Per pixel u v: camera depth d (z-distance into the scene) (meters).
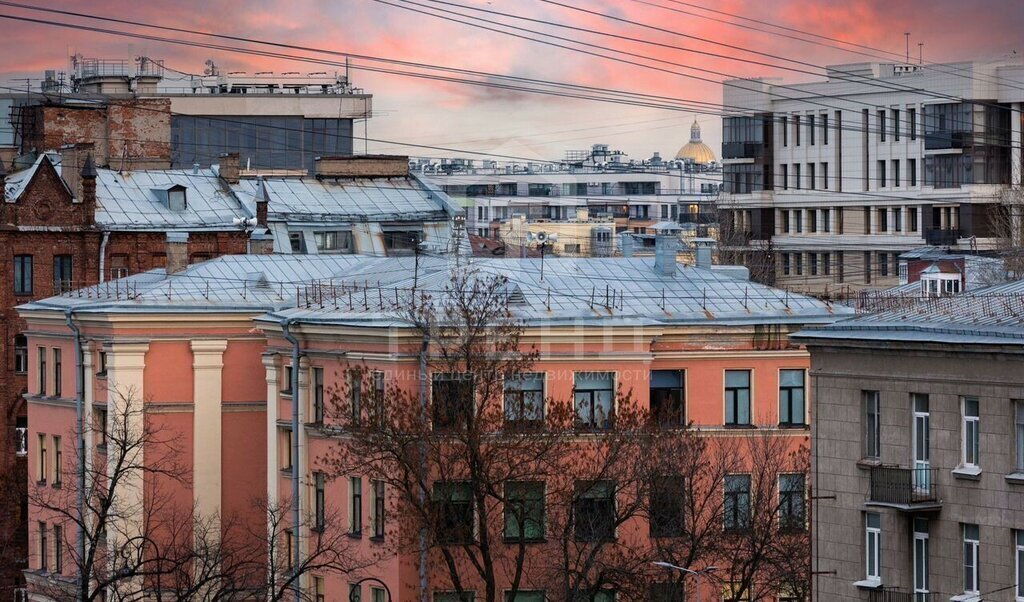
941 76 173.50
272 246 109.12
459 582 74.50
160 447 89.56
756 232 189.00
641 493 74.38
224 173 126.81
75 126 128.88
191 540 89.38
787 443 82.19
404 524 75.19
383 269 91.12
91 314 90.88
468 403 75.25
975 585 59.38
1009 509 58.28
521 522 74.12
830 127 183.88
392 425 75.00
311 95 180.62
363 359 78.94
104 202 120.06
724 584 73.94
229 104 179.12
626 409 75.88
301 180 128.38
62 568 95.38
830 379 62.97
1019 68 170.75
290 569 74.06
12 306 114.06
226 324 90.56
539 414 78.56
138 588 87.88
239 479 90.81
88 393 92.62
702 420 82.25
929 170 174.62
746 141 190.00
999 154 171.88
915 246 175.50
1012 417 58.16
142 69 156.88
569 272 86.31
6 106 159.38
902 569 60.97
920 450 60.78
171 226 119.44
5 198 114.31
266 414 91.00
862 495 61.97
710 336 82.31
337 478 81.06
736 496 76.81
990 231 168.12
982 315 61.16
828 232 183.50
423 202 128.50
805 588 72.00
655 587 73.94
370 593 79.75
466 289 80.69
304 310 85.06
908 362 60.69
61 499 95.12
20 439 113.31
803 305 85.00
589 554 74.38
